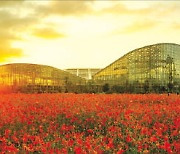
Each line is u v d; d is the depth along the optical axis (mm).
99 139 17828
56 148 15344
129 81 82375
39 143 16406
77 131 22062
